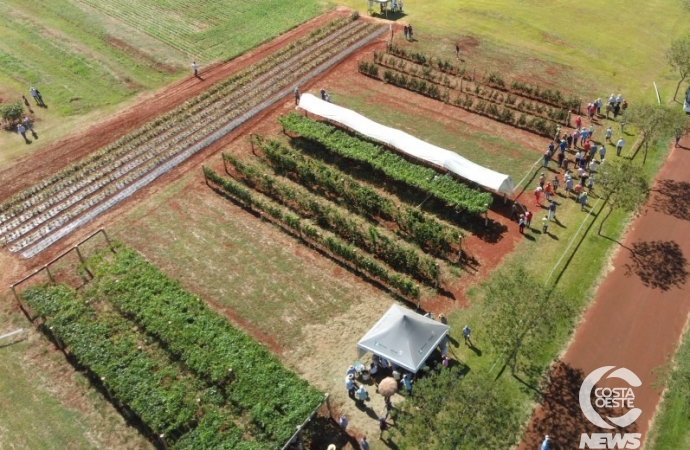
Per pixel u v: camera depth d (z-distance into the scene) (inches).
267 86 2349.9
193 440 1168.2
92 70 2442.2
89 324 1402.6
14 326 1445.6
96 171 1927.9
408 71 2439.7
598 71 2427.4
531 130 2092.8
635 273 1546.5
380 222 1715.1
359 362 1320.1
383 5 2910.9
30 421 1248.2
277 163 1918.1
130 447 1200.2
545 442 1139.3
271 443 1162.6
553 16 2866.6
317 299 1498.5
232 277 1563.7
